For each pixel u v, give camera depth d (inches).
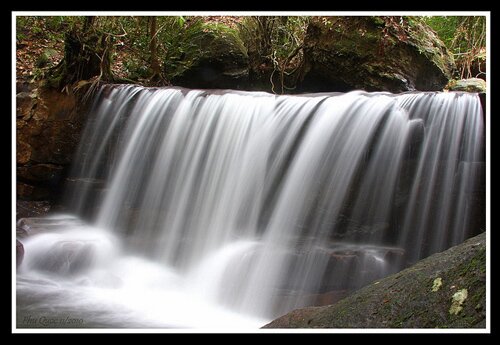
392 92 293.9
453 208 208.4
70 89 322.3
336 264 200.4
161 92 301.7
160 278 238.7
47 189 320.8
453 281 98.0
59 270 243.6
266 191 248.7
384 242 220.2
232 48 341.4
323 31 321.4
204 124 279.0
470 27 369.7
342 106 241.1
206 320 199.6
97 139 313.0
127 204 294.7
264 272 212.7
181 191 277.0
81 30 344.8
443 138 212.8
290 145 248.8
